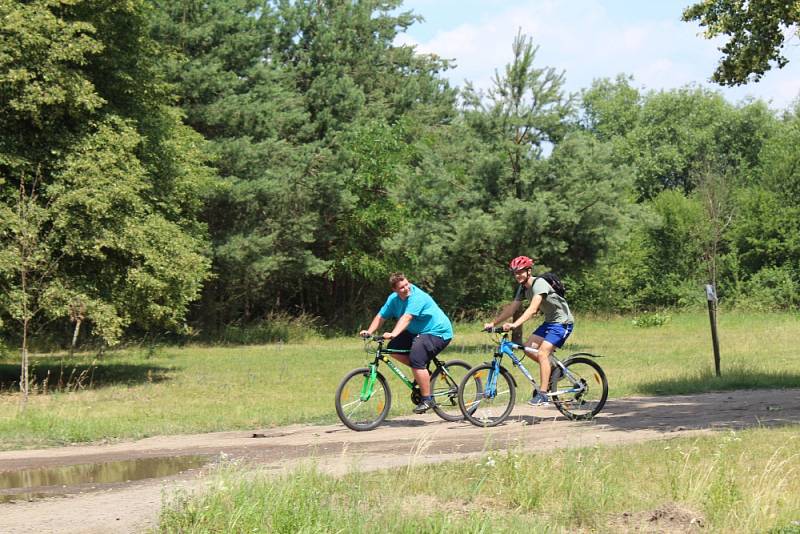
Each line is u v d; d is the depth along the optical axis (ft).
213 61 115.44
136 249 59.72
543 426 33.40
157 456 29.04
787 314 139.23
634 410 38.50
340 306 149.69
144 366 73.82
